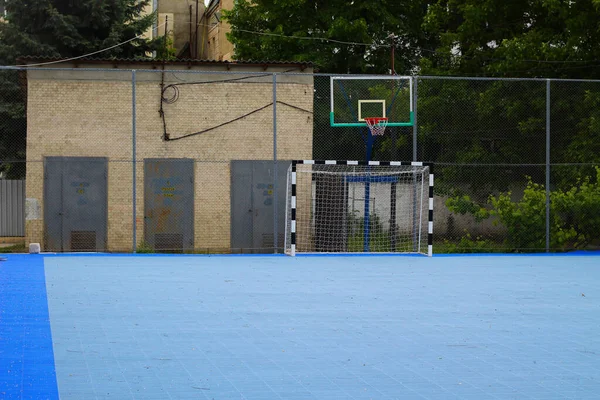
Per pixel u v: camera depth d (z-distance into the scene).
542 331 11.82
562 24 35.94
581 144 28.61
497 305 14.57
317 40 43.25
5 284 17.16
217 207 28.34
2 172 41.34
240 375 8.83
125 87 28.16
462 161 30.20
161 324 12.16
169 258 24.77
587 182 27.67
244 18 46.00
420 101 30.88
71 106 27.95
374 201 27.78
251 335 11.30
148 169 28.06
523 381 8.65
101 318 12.66
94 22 44.75
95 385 8.30
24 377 8.63
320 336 11.26
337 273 20.34
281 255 26.17
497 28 38.06
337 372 9.01
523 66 33.97
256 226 28.42
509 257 25.86
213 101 28.42
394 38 43.00
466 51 39.03
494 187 29.36
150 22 46.25
